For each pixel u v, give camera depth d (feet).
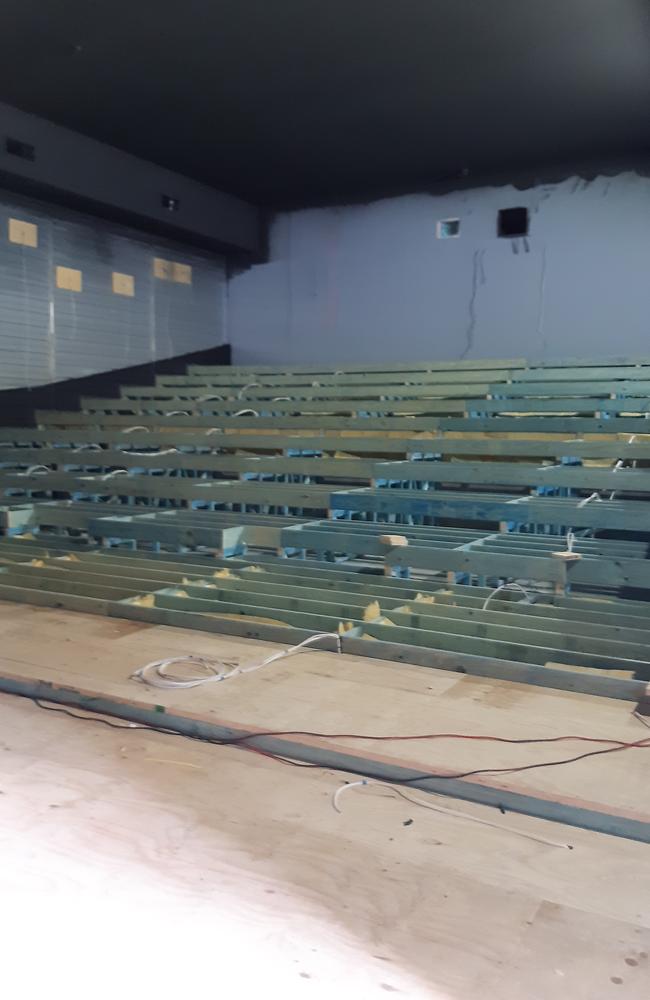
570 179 29.86
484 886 5.93
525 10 19.33
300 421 23.11
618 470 16.20
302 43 21.04
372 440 20.59
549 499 16.42
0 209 27.14
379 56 21.72
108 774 7.69
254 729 8.16
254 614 11.57
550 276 30.42
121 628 11.53
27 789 7.38
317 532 13.67
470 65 22.21
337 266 34.47
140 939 5.32
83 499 22.03
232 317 37.11
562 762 7.36
